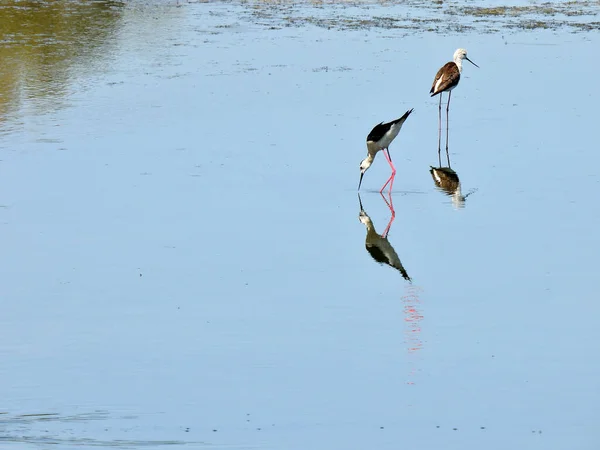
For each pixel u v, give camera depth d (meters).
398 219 17.42
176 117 22.69
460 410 11.10
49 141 20.98
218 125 22.17
